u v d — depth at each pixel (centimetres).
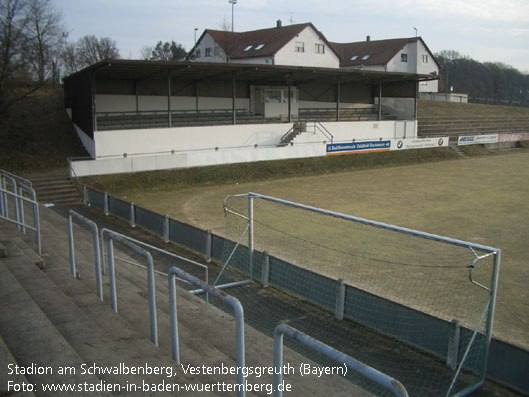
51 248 923
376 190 2469
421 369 660
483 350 634
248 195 1037
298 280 940
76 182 2302
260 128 3309
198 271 1110
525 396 601
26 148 2792
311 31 4756
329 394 449
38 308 460
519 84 12950
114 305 561
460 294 972
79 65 7025
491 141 4534
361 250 1311
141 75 3062
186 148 2970
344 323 817
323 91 4344
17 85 3469
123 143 2727
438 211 1934
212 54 5300
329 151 3394
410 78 4009
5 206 1102
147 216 1505
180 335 525
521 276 1115
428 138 3997
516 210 1961
